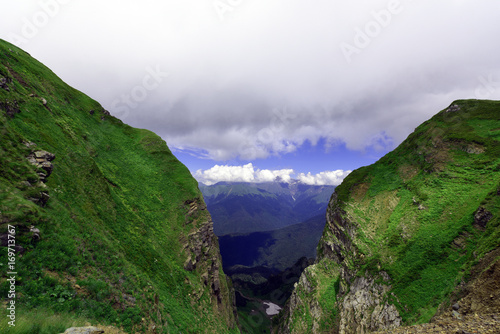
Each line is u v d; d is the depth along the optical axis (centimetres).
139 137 8525
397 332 1284
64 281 1667
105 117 8181
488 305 1585
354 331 4744
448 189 5525
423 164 7275
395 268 4541
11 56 5097
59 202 2456
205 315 4188
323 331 6275
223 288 7606
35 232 1698
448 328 1141
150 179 6644
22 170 2191
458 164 6016
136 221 4372
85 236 2373
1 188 1759
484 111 7250
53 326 1132
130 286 2370
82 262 2000
